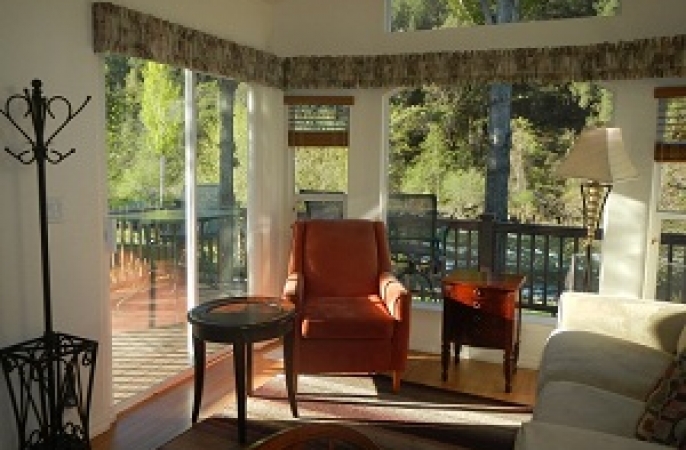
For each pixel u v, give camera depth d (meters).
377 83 3.96
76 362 2.45
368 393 3.29
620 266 3.52
